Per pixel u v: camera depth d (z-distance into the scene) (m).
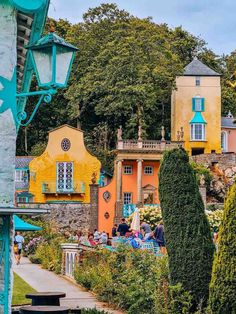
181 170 15.27
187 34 87.31
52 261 28.28
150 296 16.59
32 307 11.05
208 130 75.94
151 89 70.50
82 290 21.78
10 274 9.82
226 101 86.19
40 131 74.56
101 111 70.88
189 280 14.71
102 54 73.56
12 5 9.63
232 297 12.45
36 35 10.87
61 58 9.98
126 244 21.03
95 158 59.44
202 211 15.16
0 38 9.94
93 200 54.16
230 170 62.59
